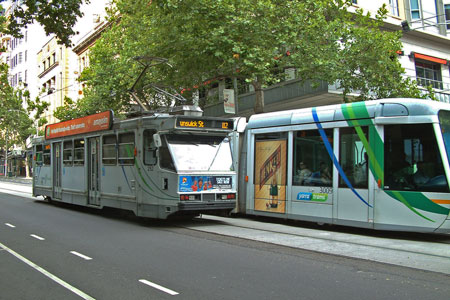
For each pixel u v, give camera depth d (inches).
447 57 1064.2
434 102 366.6
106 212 587.2
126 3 823.1
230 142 472.1
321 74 622.5
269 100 909.2
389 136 375.2
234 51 562.9
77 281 239.9
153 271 257.9
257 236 381.4
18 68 2842.0
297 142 448.5
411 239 367.2
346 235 388.2
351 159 397.4
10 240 369.4
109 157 520.4
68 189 624.1
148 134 455.5
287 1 598.9
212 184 439.5
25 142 2004.2
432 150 354.9
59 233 406.9
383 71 659.4
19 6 480.1
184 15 589.3
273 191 468.1
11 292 221.1
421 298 201.3
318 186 422.3
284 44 613.9
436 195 347.9
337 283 227.8
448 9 1149.1
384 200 370.9
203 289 219.0
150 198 445.7
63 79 2148.1
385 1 1021.2
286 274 247.4
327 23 653.3
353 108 400.8
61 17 490.6
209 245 339.9
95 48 927.0
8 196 903.1
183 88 773.9
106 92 904.3
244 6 577.0
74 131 607.5
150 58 673.0
